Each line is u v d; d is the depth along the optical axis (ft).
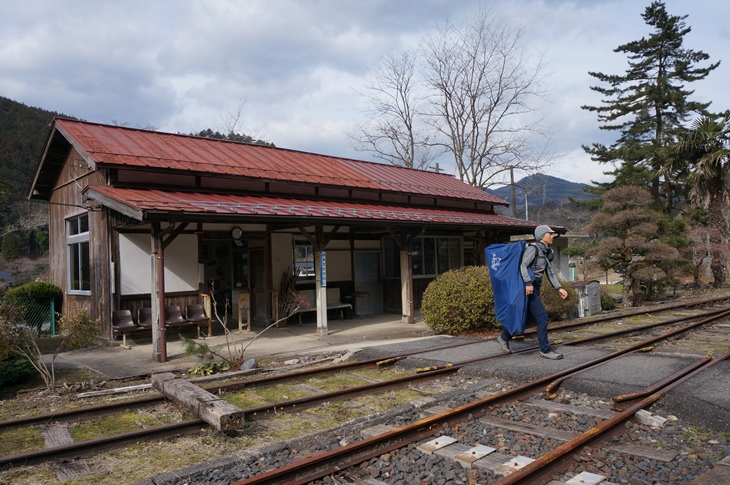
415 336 38.75
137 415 20.10
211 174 39.73
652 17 103.96
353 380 25.26
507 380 23.85
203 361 29.60
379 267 54.29
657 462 14.15
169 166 37.83
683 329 34.96
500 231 58.90
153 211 28.43
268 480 13.06
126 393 23.77
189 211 29.76
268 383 24.43
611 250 61.72
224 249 51.65
